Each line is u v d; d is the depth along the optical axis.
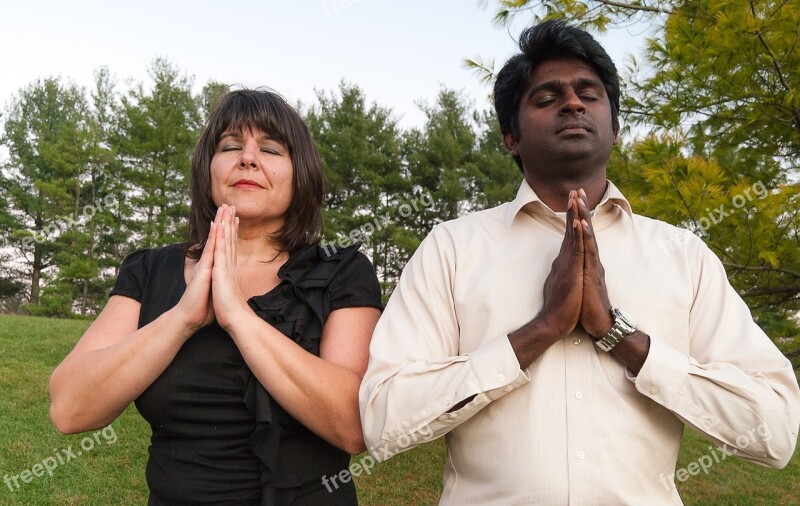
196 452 1.58
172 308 1.62
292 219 1.83
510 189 17.66
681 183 3.04
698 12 3.46
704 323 1.56
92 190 23.72
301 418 1.54
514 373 1.42
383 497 4.79
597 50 1.64
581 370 1.48
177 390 1.59
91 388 1.54
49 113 29.61
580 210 1.43
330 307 1.75
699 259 1.62
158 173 21.56
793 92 3.19
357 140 18.89
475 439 1.51
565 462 1.41
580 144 1.58
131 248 22.69
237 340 1.53
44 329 11.34
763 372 1.46
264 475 1.53
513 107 1.73
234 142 1.78
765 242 3.26
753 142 3.82
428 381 1.46
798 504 5.53
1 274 29.25
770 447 1.38
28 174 28.05
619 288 1.55
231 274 1.58
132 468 4.93
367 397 1.51
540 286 1.57
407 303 1.62
